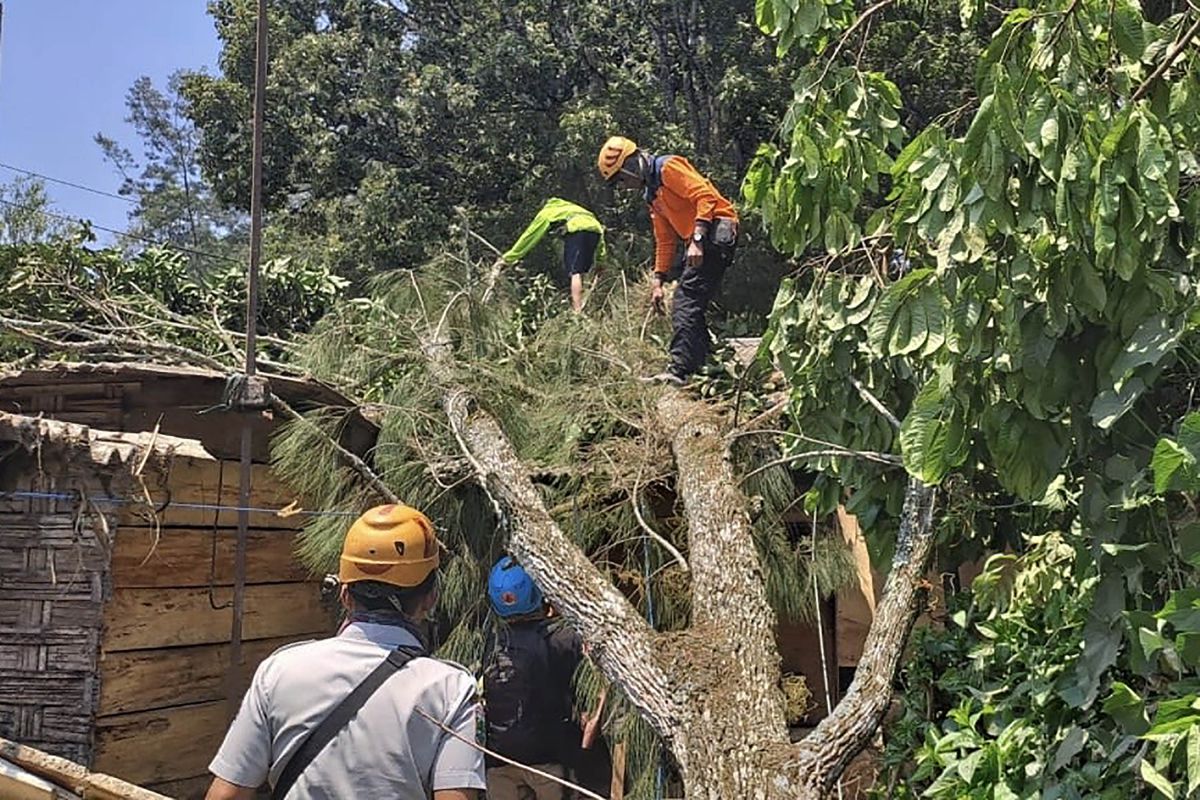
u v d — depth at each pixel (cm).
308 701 232
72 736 365
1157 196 262
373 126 1755
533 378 541
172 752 399
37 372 437
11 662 369
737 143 1759
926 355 313
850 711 327
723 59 1738
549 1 1783
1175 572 301
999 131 272
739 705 327
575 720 448
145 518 392
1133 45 290
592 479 482
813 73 393
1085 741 307
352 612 248
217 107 1727
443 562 491
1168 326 283
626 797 436
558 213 625
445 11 1827
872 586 513
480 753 233
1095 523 311
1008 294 296
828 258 413
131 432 449
